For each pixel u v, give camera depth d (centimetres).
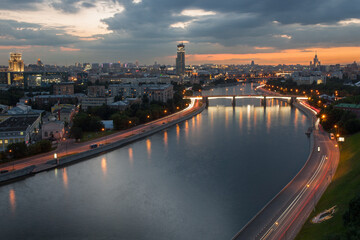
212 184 19300
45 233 14475
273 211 14225
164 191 18512
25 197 18038
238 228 14538
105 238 14038
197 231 14425
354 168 17350
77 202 17362
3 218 15750
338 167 19488
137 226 14925
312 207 14450
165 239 13900
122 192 18488
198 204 16850
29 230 14700
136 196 17950
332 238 10469
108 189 18950
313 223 12812
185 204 16888
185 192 18300
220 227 14675
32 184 19838
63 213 16212
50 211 16425
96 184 19712
